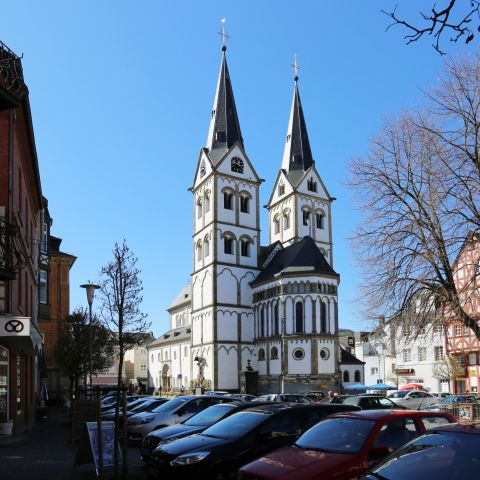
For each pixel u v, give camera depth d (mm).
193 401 20906
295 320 69375
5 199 20812
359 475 8875
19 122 23344
